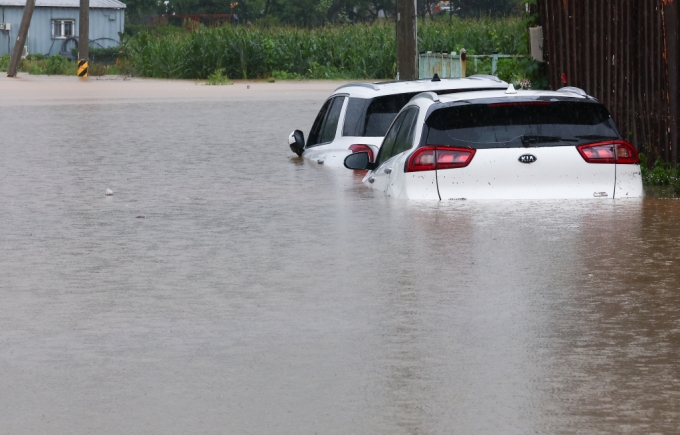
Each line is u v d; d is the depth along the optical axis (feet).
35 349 46.26
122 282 59.16
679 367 42.55
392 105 98.43
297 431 36.09
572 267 60.54
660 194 87.20
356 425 36.52
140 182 103.30
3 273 61.82
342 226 74.64
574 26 109.50
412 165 78.33
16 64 424.87
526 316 50.55
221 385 41.09
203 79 419.33
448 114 78.54
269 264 63.26
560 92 80.48
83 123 180.75
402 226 72.79
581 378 41.27
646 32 99.40
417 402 38.78
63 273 61.77
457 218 74.13
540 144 77.61
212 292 56.39
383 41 429.38
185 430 36.32
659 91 98.43
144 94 286.46
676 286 56.03
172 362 44.16
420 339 46.98
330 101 111.34
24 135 157.99
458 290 55.83
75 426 36.83
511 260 62.49
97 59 583.58
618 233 69.21
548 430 35.73
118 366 43.68
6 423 37.17
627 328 48.29
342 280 58.70
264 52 424.05
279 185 97.55
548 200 77.51
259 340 47.24
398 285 57.21
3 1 595.88
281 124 176.65
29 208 87.25
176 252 67.62
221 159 122.52
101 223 79.41
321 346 46.16
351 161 87.25
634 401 38.55
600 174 77.87
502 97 77.92
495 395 39.40
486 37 401.70
